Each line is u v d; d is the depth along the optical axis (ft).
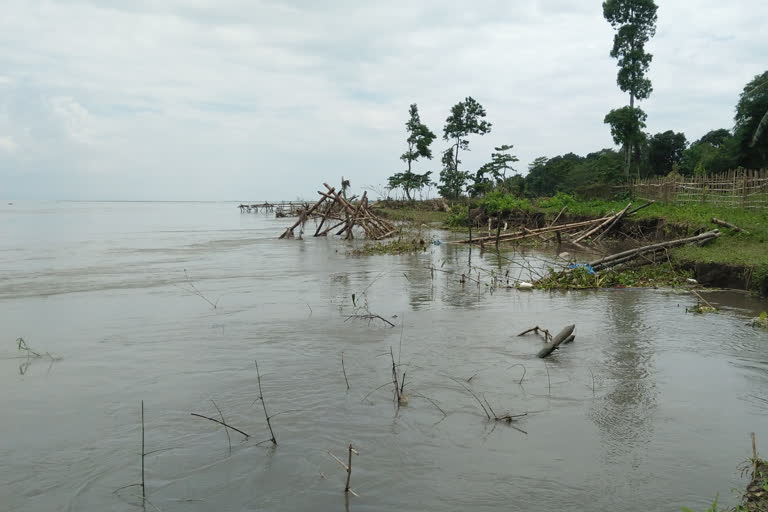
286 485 11.24
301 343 21.56
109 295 32.58
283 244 70.13
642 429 13.66
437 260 50.85
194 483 11.37
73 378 17.69
